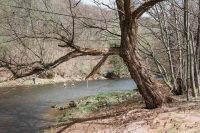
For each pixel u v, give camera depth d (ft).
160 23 50.80
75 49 37.76
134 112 41.22
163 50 55.77
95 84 117.91
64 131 40.96
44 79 120.37
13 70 36.47
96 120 43.04
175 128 32.30
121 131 34.86
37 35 36.60
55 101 75.25
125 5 36.35
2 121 53.21
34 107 67.15
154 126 33.91
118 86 109.40
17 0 34.22
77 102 65.72
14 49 40.52
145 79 40.37
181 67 52.95
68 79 130.00
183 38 49.88
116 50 39.52
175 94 53.62
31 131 45.93
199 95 49.06
